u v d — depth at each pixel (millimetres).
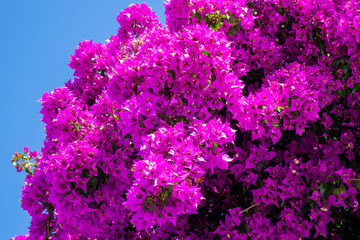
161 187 3352
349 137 5387
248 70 5645
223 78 4363
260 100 4551
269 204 4941
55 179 4383
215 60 4336
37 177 5805
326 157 5277
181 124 4156
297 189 4719
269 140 5059
